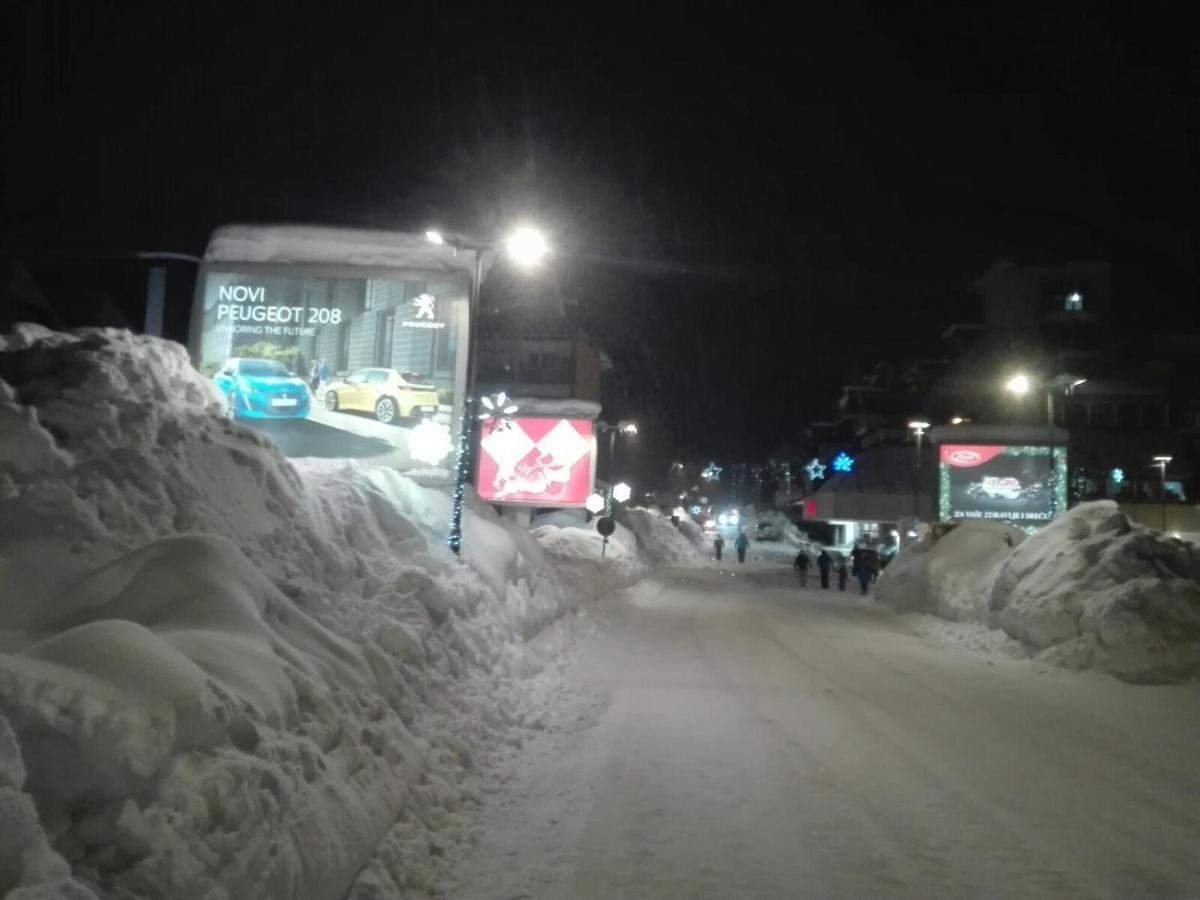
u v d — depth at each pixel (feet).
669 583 126.82
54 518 21.68
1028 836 23.35
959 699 42.16
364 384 48.32
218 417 31.91
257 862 14.01
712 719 36.32
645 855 21.40
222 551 21.31
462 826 22.44
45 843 11.39
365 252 49.26
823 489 230.27
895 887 19.94
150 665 14.57
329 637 23.38
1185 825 24.57
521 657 40.75
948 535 84.69
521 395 139.13
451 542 45.21
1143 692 44.70
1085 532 58.08
